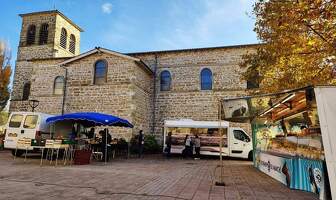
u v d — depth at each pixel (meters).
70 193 5.80
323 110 5.38
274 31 9.52
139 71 20.58
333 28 8.10
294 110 8.98
